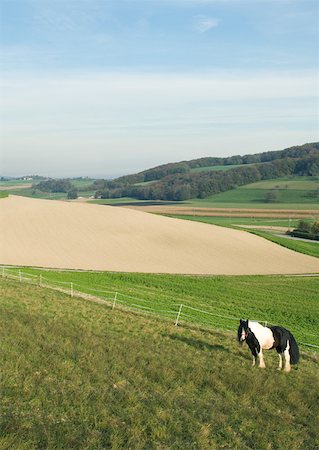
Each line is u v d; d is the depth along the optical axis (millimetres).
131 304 38656
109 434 13102
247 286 57906
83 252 72125
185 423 14398
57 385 16047
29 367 17156
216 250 79875
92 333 23641
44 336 21500
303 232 123875
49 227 85062
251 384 18000
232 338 26594
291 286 59688
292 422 15711
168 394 16500
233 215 170750
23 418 13328
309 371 21672
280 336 20609
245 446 13602
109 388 16500
